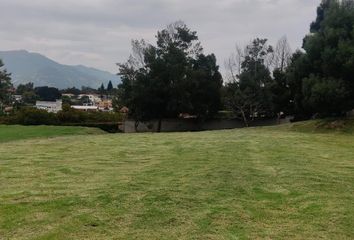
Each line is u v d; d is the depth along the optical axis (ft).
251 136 70.69
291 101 133.08
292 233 17.56
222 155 42.98
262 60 155.84
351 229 18.16
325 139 65.16
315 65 87.20
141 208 20.93
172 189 25.14
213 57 153.28
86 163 37.06
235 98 144.56
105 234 17.19
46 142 58.70
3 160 39.09
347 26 83.41
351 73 80.12
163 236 17.01
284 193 24.70
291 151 48.03
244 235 17.24
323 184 27.63
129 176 29.81
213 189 25.38
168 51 145.18
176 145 54.34
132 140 62.49
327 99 80.69
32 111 129.29
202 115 151.94
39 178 29.25
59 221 18.75
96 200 22.39
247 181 28.14
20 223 18.39
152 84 139.95
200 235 17.16
